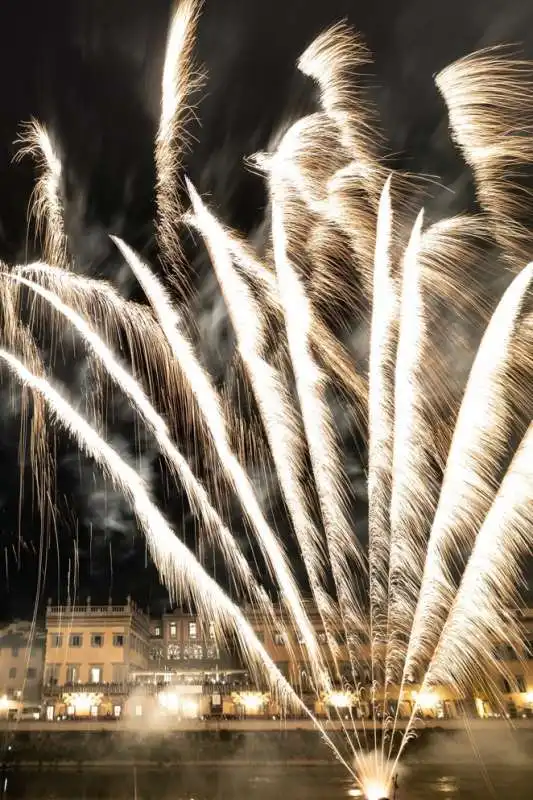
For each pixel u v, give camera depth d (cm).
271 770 3722
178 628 7619
